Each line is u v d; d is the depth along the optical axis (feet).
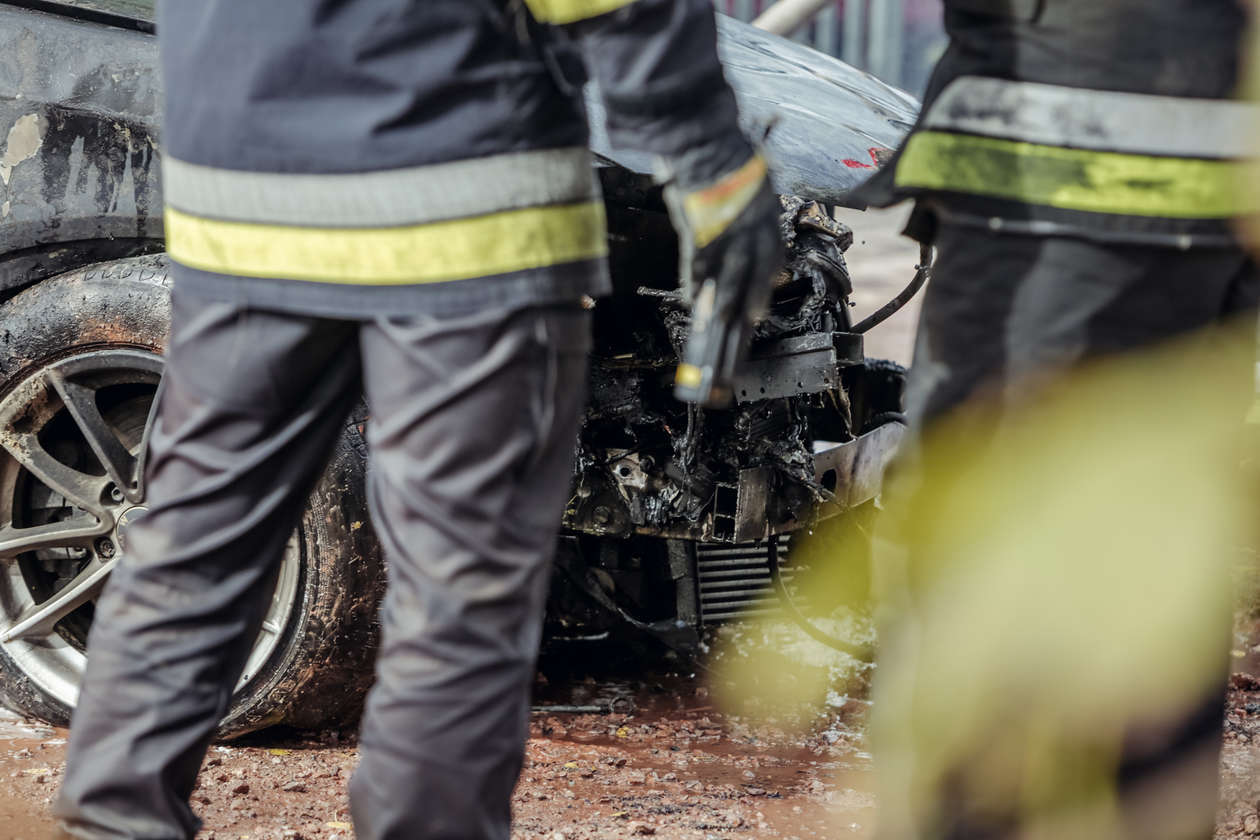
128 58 14.93
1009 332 8.86
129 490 14.37
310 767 13.94
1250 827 12.28
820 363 14.82
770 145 14.38
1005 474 9.03
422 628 8.07
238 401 8.44
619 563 16.71
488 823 8.26
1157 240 8.59
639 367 15.21
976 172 8.95
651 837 12.07
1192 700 8.95
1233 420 9.36
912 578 9.46
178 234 8.52
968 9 9.11
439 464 7.97
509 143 7.80
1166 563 8.95
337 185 7.80
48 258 15.19
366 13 7.59
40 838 11.82
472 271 7.80
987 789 9.00
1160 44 8.47
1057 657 8.91
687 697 17.04
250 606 8.91
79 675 15.12
